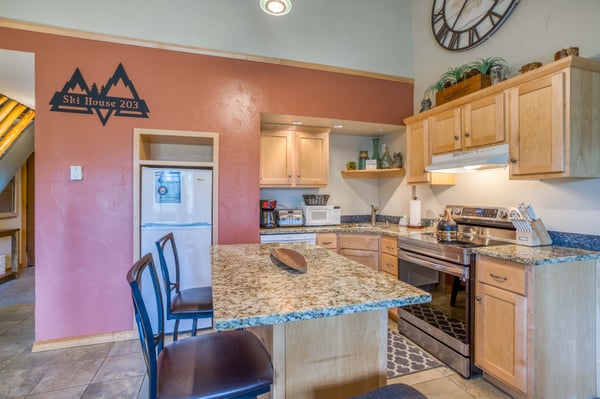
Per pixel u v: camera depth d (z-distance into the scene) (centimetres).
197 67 279
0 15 232
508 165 218
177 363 113
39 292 241
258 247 199
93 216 251
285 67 306
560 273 173
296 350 116
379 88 342
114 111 255
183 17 275
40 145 240
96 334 252
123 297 257
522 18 239
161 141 298
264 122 332
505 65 250
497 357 184
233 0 291
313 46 316
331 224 358
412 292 108
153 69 266
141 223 258
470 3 283
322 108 318
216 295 104
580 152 177
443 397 183
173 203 264
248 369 110
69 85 246
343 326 122
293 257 158
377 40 343
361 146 406
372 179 410
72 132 246
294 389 116
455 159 249
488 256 190
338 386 121
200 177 272
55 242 244
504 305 180
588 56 196
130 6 261
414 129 306
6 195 466
